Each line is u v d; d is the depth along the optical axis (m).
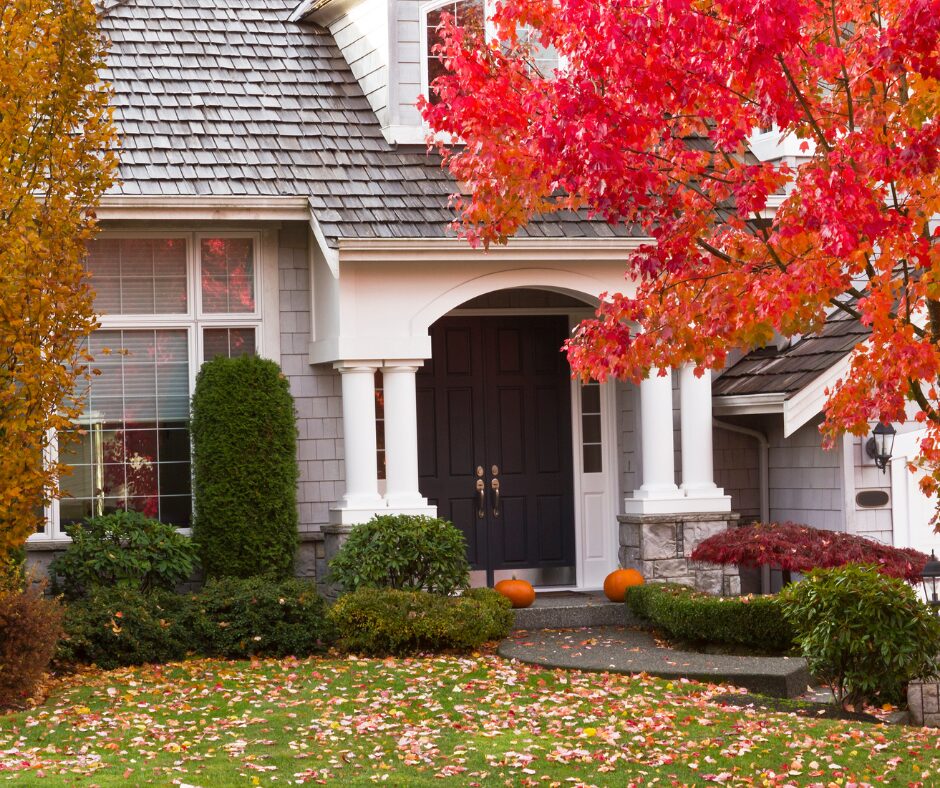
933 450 8.91
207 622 12.38
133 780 7.80
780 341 15.09
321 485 14.15
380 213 13.55
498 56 10.22
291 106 14.47
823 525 14.34
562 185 9.45
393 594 12.40
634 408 14.96
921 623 10.13
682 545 14.35
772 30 7.78
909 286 8.59
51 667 11.70
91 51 11.34
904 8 8.34
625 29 8.36
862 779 7.93
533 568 15.39
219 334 14.12
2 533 11.05
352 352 13.45
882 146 8.34
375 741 9.00
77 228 11.46
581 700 10.23
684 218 9.25
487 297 15.34
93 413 13.72
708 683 10.88
